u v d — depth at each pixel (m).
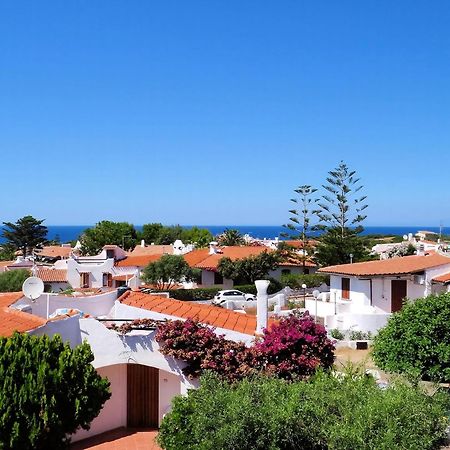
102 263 58.00
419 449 10.09
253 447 10.12
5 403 11.05
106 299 20.72
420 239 73.56
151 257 65.56
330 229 62.25
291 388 11.62
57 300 19.38
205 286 58.50
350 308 36.81
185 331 15.95
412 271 33.91
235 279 58.31
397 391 11.44
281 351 15.50
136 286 45.72
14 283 46.94
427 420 10.62
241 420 10.16
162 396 16.91
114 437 16.41
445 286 34.44
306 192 64.38
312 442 10.38
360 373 13.20
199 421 10.68
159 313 18.23
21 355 11.69
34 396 11.34
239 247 66.94
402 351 16.09
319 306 37.06
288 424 10.27
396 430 10.09
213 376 12.76
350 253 59.44
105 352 16.08
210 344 15.84
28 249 102.00
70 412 11.93
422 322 16.11
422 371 15.86
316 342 15.87
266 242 96.19
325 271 39.44
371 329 31.00
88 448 15.59
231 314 21.48
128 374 17.30
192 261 61.09
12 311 17.47
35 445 11.41
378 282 36.16
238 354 15.54
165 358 16.03
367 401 10.84
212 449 10.14
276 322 17.61
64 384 11.84
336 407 10.91
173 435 12.13
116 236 103.38
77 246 101.19
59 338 12.73
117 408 17.14
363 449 9.76
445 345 15.68
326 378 12.21
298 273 63.12
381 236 105.56
